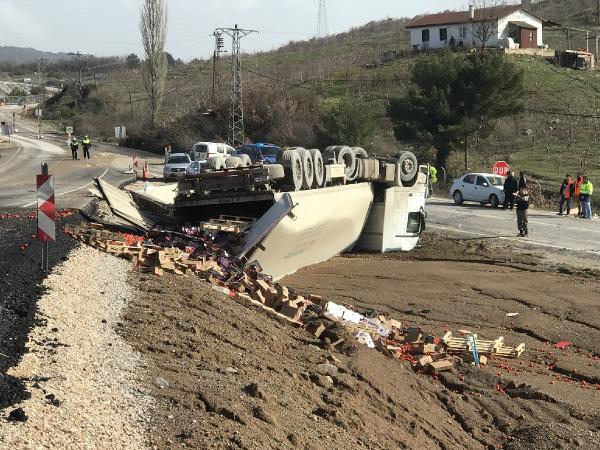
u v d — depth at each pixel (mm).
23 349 6668
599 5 95375
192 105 79562
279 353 9312
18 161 52312
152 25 77688
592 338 14617
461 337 13883
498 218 30750
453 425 9500
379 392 9164
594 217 31344
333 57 90188
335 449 6656
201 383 7008
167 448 5504
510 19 76000
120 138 76312
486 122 49469
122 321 8555
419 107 48031
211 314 9758
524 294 17812
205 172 16766
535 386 11547
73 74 158375
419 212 24750
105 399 6102
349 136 51469
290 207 15258
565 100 59344
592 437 9695
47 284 9242
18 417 5258
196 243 14547
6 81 198500
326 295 16812
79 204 22500
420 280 19156
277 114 66688
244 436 5988
